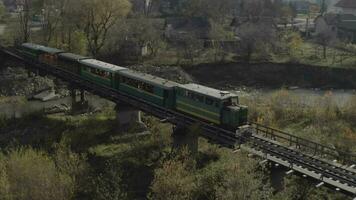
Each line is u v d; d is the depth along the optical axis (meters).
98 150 47.44
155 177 35.97
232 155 35.69
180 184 32.75
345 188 28.94
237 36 119.62
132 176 41.00
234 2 162.38
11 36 102.88
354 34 125.00
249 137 38.03
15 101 72.81
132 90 51.47
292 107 61.56
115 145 48.88
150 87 48.12
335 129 52.72
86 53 96.19
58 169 37.06
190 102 43.12
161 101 46.53
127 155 45.38
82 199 35.09
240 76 95.81
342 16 137.75
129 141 49.72
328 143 46.34
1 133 54.75
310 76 95.38
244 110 39.28
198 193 33.97
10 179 32.69
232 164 33.28
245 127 38.56
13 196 31.38
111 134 52.19
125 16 102.00
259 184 31.08
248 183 30.11
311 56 105.00
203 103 41.53
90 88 57.97
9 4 158.88
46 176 32.38
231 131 38.84
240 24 122.81
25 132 54.50
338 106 63.19
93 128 54.28
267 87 92.56
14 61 83.38
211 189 34.16
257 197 29.55
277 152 34.41
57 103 72.31
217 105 39.94
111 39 100.38
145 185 39.22
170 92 45.34
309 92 88.88
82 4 90.38
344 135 50.09
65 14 93.00
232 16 154.62
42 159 35.16
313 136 48.78
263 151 34.78
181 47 107.81
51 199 31.77
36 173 32.38
